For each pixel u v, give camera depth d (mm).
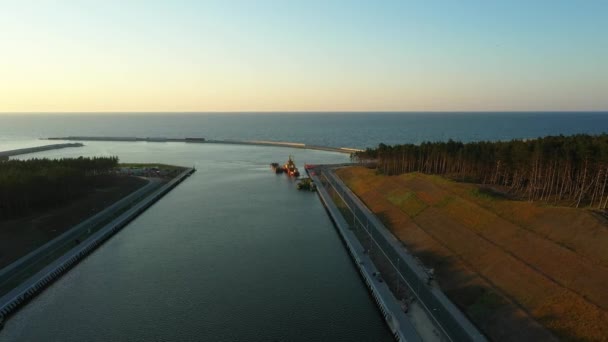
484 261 71125
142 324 64312
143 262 88875
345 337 60656
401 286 69562
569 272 60312
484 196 97375
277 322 64750
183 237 105750
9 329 62781
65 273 82812
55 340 60156
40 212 109562
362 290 75562
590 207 89375
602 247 63375
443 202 102875
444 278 70812
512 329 53500
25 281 73938
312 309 68688
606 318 49719
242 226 115500
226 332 62188
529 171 111125
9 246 86688
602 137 114375
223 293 74438
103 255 92875
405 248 87188
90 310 68375
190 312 67812
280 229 112625
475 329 55719
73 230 102000
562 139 123062
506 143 138000
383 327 63188
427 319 59156
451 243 81875
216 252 94875
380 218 111438
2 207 102938
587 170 96938
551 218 76312
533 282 60656
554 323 51844
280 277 81188
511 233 76750
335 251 95562
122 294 74062
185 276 81750
